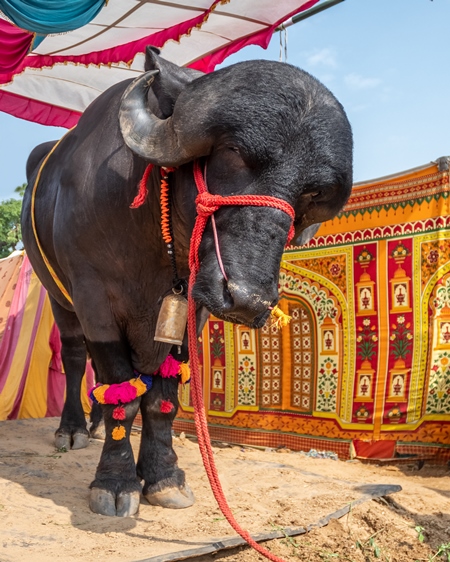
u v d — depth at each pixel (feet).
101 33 18.84
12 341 22.86
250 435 19.95
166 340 10.37
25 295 23.36
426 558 10.44
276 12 18.76
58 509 11.24
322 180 8.35
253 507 11.69
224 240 8.47
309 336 19.31
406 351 17.65
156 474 11.96
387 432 17.72
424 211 17.46
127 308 11.48
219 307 8.16
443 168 17.08
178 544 9.63
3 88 22.70
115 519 10.89
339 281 18.78
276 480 13.76
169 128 9.10
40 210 13.75
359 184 18.47
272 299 8.21
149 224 10.80
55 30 15.19
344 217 18.79
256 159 8.29
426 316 17.39
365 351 18.25
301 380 19.43
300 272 19.53
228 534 10.19
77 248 11.58
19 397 22.24
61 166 13.14
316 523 10.91
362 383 18.24
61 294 15.28
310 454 18.60
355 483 13.70
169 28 18.89
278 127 8.21
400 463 17.43
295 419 19.40
